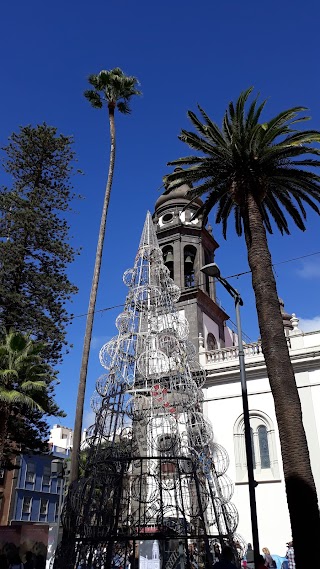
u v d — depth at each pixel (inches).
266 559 714.2
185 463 645.9
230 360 1082.1
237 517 633.0
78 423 723.4
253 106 701.3
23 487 1829.5
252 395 1028.5
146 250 847.7
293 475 502.9
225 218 837.2
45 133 1160.2
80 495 562.6
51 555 675.4
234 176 697.6
